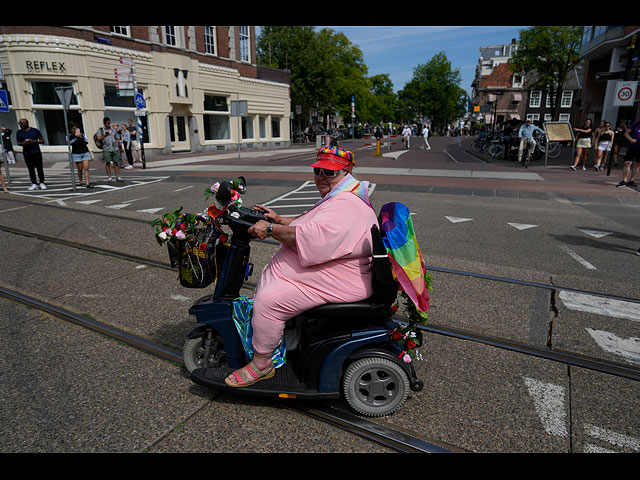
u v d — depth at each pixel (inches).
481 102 2706.7
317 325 104.0
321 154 99.3
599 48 922.1
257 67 1190.3
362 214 97.1
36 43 684.1
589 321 156.0
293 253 101.3
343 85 2057.1
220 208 107.4
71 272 200.5
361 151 1059.9
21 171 625.0
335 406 110.8
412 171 582.9
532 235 268.1
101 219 299.3
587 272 205.6
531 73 1720.0
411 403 111.9
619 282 192.7
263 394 105.8
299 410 108.8
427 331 148.3
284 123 1341.0
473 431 101.8
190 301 170.4
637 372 125.4
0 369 124.1
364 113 2354.8
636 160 437.4
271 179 513.0
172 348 136.1
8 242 247.3
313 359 104.1
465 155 914.1
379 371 105.0
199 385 117.0
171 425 102.3
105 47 758.5
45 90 719.7
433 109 2992.1
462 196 397.1
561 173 568.1
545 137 668.1
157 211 325.7
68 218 302.5
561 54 1480.1
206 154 959.0
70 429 100.5
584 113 1165.7
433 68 2970.0
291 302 99.2
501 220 305.9
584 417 106.9
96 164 701.3
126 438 98.0
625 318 158.6
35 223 289.0
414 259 96.4
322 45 1624.0
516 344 139.9
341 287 98.8
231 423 103.6
